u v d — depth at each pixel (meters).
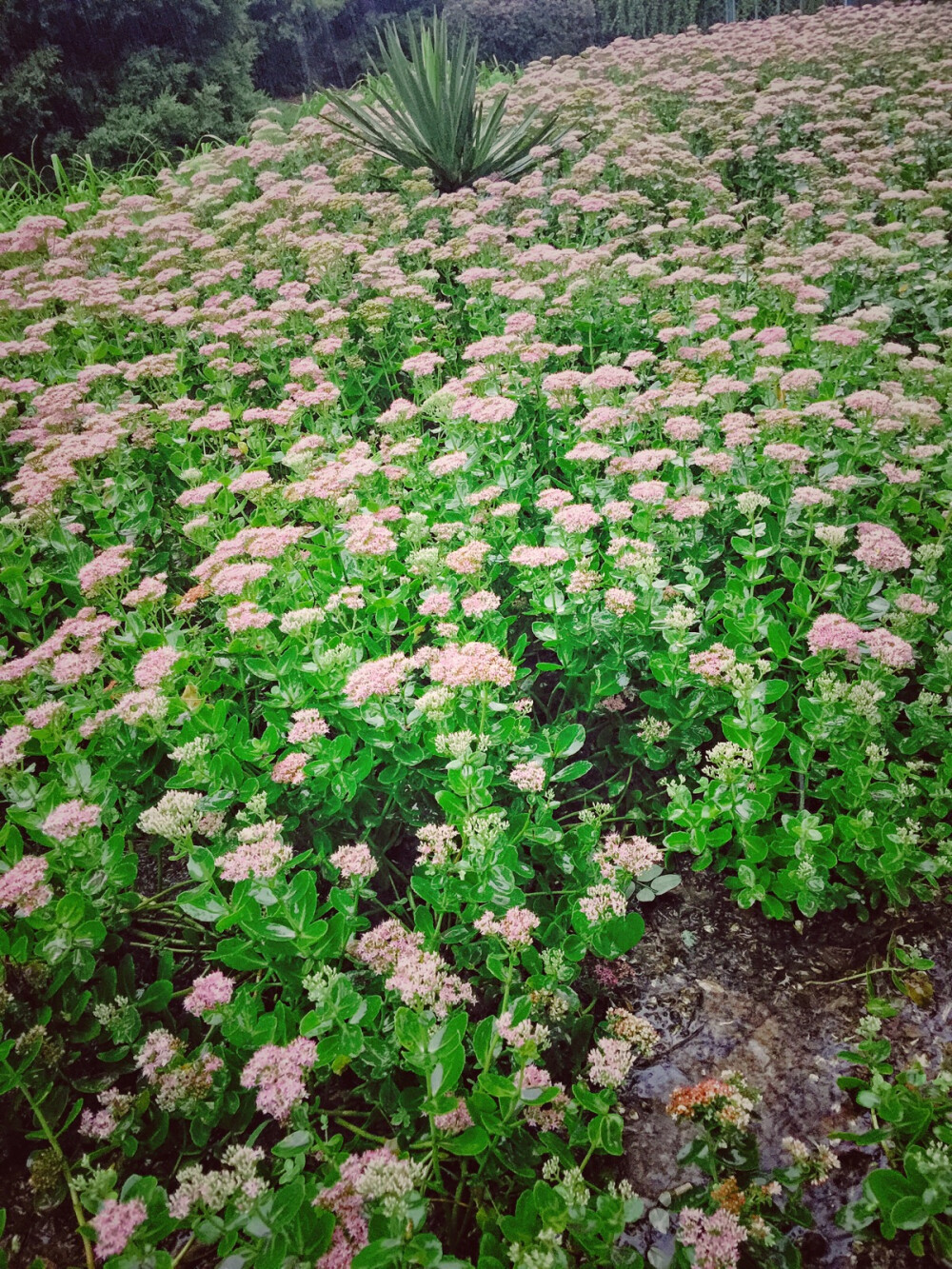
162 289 6.87
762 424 4.38
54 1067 2.48
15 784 2.92
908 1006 2.66
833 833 3.03
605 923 2.62
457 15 20.95
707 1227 2.00
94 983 2.64
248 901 2.51
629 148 8.98
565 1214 1.92
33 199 10.74
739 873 2.91
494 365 5.21
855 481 3.88
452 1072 2.07
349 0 23.03
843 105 9.94
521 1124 2.21
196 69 16.47
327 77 23.02
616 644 3.46
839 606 3.62
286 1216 1.89
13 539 4.21
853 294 6.37
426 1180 2.02
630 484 4.36
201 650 3.59
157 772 3.37
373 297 7.02
